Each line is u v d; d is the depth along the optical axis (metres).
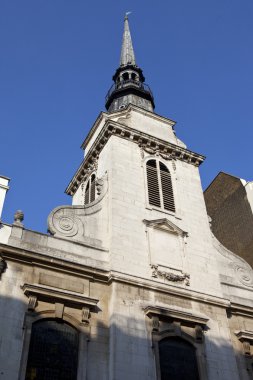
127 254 21.72
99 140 27.78
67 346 18.03
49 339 17.88
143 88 37.81
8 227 20.41
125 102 35.97
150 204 24.92
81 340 18.28
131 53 42.03
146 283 20.89
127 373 17.75
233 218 36.47
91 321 19.00
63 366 17.50
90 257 21.17
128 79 38.81
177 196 26.45
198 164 29.41
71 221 22.31
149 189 25.72
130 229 22.88
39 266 19.48
